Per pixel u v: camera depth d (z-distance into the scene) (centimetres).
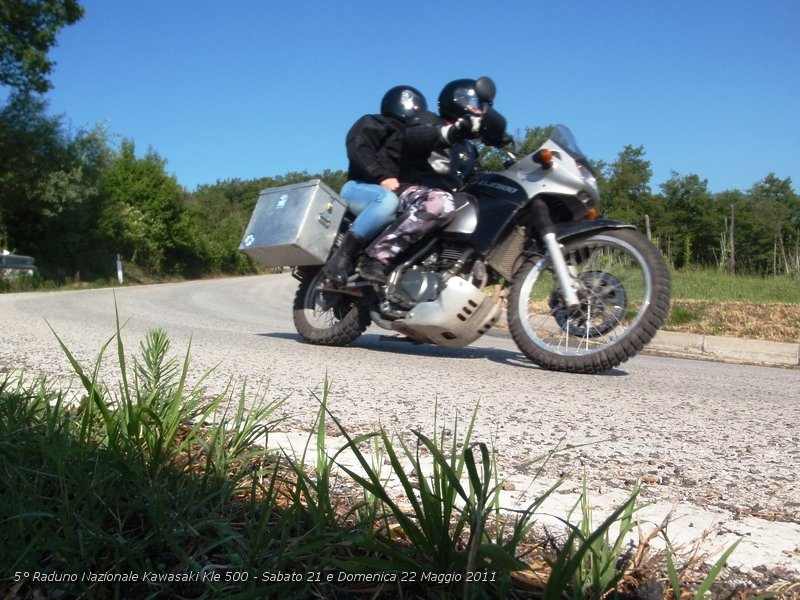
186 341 514
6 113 2353
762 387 423
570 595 110
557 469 198
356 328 522
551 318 452
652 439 246
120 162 3569
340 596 111
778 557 137
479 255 448
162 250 3612
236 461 162
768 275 1547
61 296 1266
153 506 125
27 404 180
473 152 488
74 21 2267
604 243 428
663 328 862
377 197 469
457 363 460
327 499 129
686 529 151
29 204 2461
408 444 214
